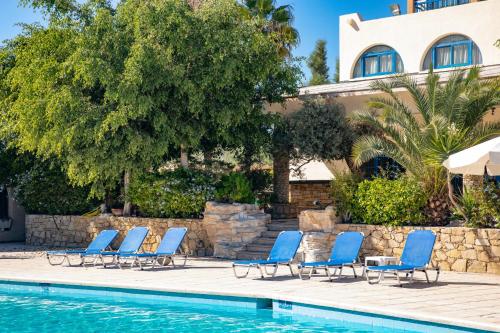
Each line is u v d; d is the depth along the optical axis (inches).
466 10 1061.8
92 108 737.6
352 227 676.7
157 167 845.8
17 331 429.7
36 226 954.1
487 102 620.1
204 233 773.3
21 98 791.7
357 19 1187.3
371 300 440.8
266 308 486.3
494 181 633.6
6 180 983.6
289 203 905.5
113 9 830.5
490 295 460.1
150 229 813.9
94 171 754.2
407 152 651.5
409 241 542.6
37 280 586.6
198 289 507.2
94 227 876.6
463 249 601.3
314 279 562.3
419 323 386.6
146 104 713.0
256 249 733.3
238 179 789.9
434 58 1104.2
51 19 775.1
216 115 770.2
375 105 673.6
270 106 893.8
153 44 730.2
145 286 533.0
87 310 498.0
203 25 742.5
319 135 802.8
